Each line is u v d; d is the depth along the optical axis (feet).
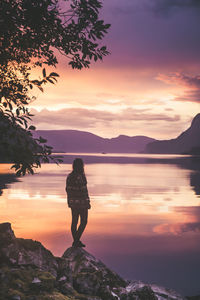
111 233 27.40
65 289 10.56
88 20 10.12
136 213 36.40
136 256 21.49
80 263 14.23
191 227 29.89
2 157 8.73
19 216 33.14
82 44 10.48
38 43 10.00
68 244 23.73
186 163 221.66
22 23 9.39
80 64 10.98
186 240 25.52
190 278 17.72
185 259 20.98
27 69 10.75
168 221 32.40
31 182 71.36
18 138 8.89
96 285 11.40
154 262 20.30
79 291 11.23
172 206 41.55
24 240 12.62
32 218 32.27
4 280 9.88
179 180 83.30
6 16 9.07
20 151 8.80
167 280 17.21
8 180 76.59
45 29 9.96
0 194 50.34
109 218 33.53
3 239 11.82
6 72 10.03
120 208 39.60
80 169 15.99
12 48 9.80
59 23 9.87
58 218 32.42
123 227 29.60
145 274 18.24
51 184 66.85
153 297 12.13
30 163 8.97
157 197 50.16
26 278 10.51
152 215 35.40
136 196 51.16
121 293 12.38
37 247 12.55
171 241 25.16
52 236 25.80
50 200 44.39
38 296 9.30
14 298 8.90
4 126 8.78
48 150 9.23
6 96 9.29
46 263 12.17
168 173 112.16
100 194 53.26
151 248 23.27
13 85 9.26
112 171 121.90
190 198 49.42
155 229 29.01
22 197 47.16
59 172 111.04
